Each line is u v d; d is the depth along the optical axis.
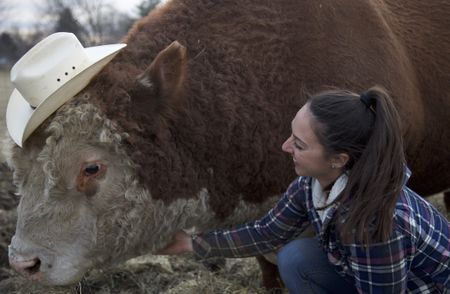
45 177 2.77
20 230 2.82
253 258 4.79
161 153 2.99
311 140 2.39
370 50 3.55
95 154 2.81
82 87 2.79
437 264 2.48
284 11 3.46
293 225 2.82
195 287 4.25
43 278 2.83
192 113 3.12
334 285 2.83
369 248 2.33
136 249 3.11
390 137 2.30
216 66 3.28
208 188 3.23
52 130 2.75
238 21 3.40
